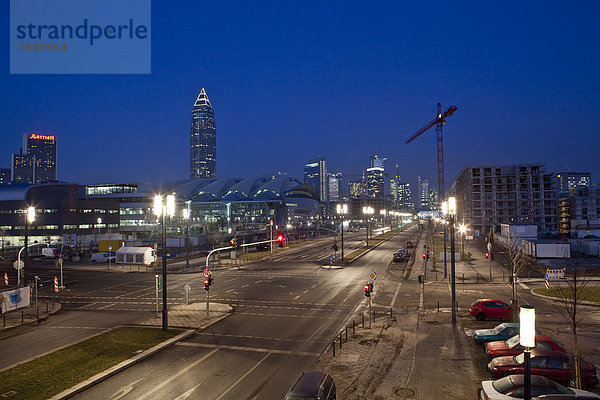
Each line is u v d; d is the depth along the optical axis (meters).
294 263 62.16
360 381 17.25
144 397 15.93
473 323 26.72
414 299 34.91
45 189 113.38
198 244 97.19
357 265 59.06
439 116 178.38
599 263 56.22
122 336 24.00
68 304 35.38
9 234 110.12
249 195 181.88
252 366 19.22
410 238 120.75
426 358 20.00
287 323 27.30
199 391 16.41
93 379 17.39
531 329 10.93
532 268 53.00
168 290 40.84
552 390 13.71
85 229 121.75
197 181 194.12
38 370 18.55
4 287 43.78
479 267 55.03
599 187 149.62
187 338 23.95
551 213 134.88
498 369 17.06
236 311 30.98
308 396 12.98
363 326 26.14
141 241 92.31
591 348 21.17
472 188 138.00
